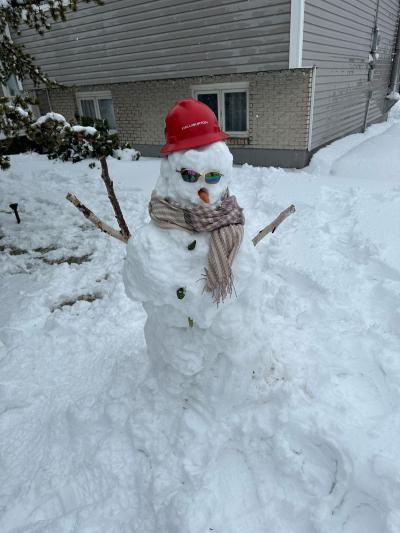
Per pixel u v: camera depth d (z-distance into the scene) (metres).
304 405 1.79
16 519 1.67
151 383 2.04
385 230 3.47
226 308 1.65
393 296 2.59
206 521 1.52
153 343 1.89
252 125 6.58
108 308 2.93
